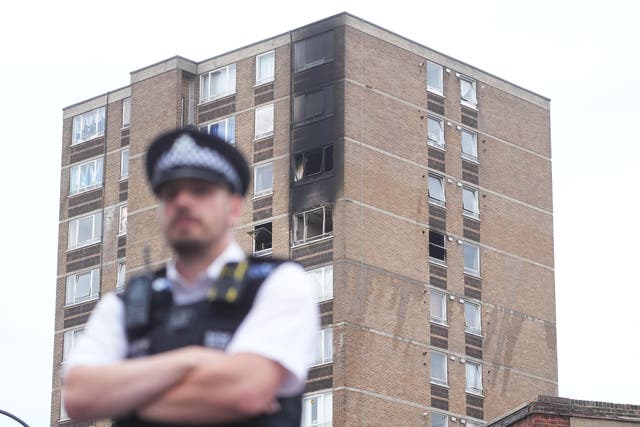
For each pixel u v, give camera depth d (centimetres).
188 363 530
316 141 6919
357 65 6969
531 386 7281
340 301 6638
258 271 557
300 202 6881
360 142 6888
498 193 7438
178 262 566
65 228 7731
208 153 561
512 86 7638
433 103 7238
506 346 7225
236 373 531
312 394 6600
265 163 7056
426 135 7162
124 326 563
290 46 7112
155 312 562
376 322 6712
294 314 549
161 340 554
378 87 7012
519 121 7638
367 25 7044
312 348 562
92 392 529
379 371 6650
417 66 7206
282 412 546
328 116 6906
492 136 7481
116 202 7562
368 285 6725
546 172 7694
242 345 539
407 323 6819
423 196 7069
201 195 561
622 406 3503
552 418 3475
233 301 550
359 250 6738
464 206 7262
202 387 528
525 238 7500
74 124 7819
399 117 7062
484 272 7256
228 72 7312
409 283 6888
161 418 530
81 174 7731
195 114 7388
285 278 554
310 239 6812
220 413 530
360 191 6819
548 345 7419
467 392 6988
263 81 7169
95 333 568
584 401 3500
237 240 7025
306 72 7025
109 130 7675
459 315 7062
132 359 559
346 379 6531
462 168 7300
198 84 7425
